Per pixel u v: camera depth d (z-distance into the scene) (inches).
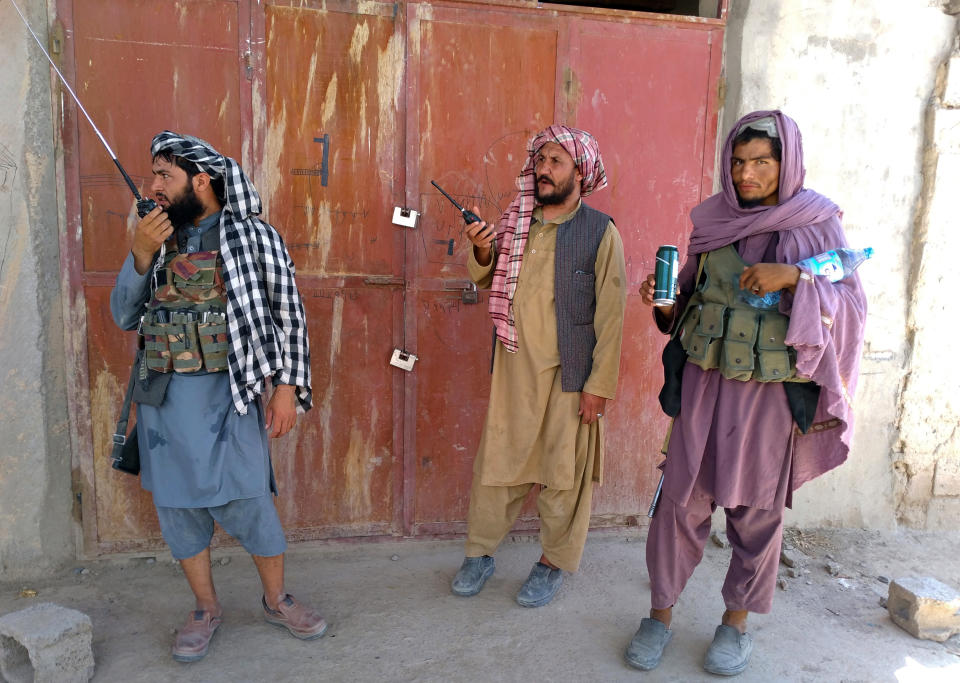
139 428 90.5
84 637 86.5
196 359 85.9
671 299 86.7
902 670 95.6
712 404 88.0
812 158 125.7
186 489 87.7
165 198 85.9
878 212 128.7
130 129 108.0
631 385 128.7
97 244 109.3
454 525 127.2
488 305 115.3
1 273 103.2
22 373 105.9
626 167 123.1
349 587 112.7
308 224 115.2
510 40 116.3
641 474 131.5
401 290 119.1
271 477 98.1
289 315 91.0
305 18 110.3
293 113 112.0
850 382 85.7
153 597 107.5
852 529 136.4
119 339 112.0
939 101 126.4
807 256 83.3
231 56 109.2
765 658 97.0
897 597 107.0
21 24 100.8
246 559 119.6
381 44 113.0
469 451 125.5
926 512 138.3
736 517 91.7
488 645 98.2
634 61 120.4
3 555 108.3
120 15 105.3
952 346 132.8
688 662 95.9
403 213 115.6
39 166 104.3
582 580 116.7
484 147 118.3
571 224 102.7
